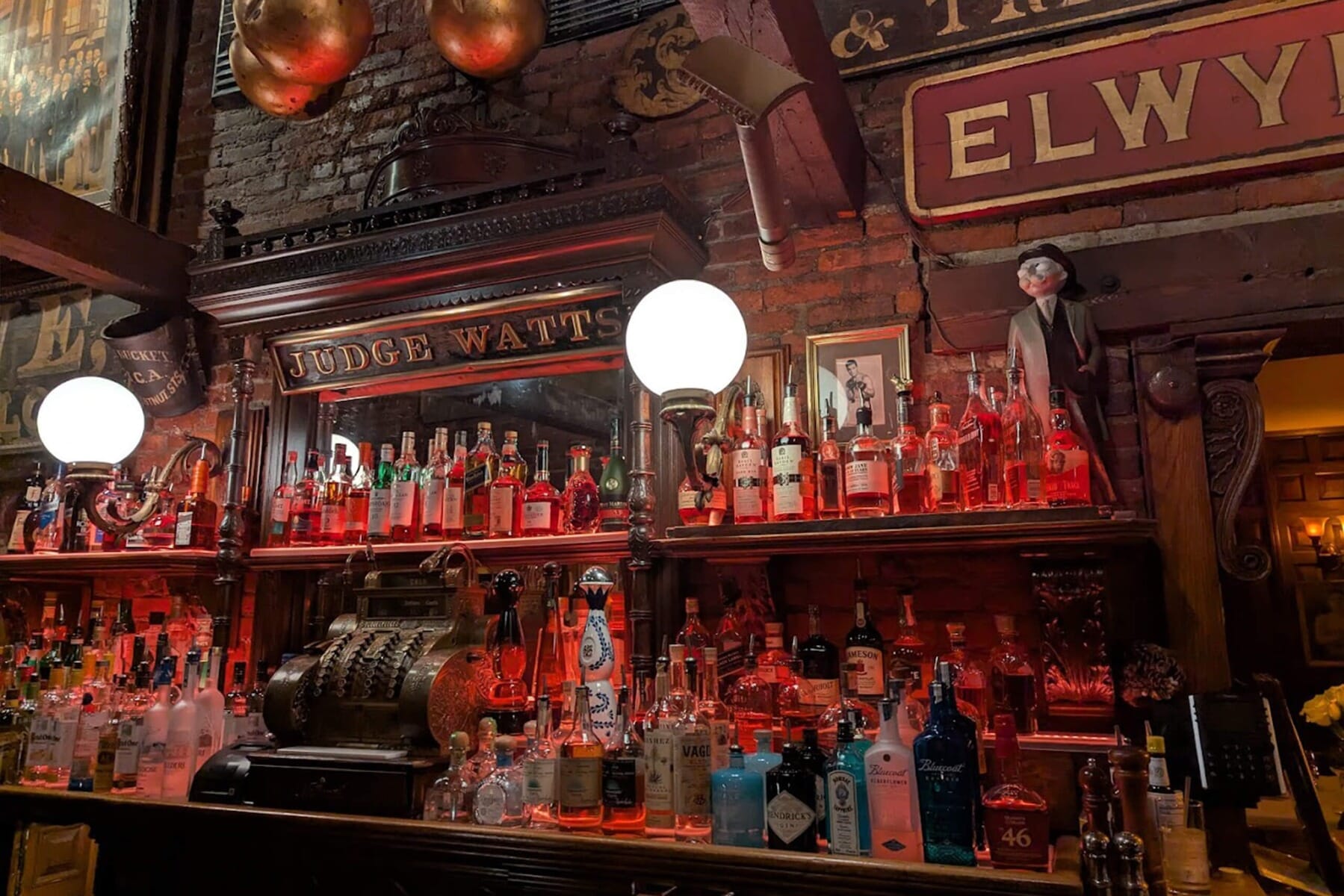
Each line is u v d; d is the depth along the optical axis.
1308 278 2.02
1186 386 2.05
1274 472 4.67
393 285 2.54
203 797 2.11
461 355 2.60
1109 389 2.14
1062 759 1.80
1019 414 2.04
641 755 1.87
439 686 2.04
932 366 2.31
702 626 2.21
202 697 2.38
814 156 2.12
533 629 2.39
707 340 2.03
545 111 2.96
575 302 2.41
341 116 3.28
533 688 2.35
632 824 1.81
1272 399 4.35
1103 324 2.14
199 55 3.60
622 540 2.24
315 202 3.21
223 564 2.62
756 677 2.07
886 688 1.84
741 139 1.75
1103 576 1.85
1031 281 2.13
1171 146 2.19
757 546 2.08
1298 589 4.51
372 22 2.91
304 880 1.99
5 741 2.49
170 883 2.10
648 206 2.26
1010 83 2.37
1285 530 4.60
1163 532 2.03
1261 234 2.07
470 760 2.01
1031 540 1.85
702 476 2.15
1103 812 1.49
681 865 1.66
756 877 1.62
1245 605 4.51
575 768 1.84
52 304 3.53
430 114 2.89
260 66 2.95
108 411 2.75
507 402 2.65
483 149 2.74
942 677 1.64
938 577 2.20
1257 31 2.17
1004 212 2.32
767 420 2.40
